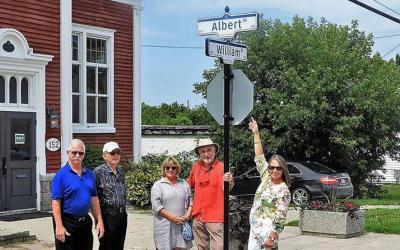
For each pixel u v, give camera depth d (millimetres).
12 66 15211
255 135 8047
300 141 25672
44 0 16266
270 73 26406
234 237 9602
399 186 38156
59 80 16656
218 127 26703
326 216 13016
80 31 17781
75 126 17750
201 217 8586
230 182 8258
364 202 21656
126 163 18203
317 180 19656
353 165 26219
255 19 7980
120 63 19078
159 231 8352
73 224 7656
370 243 12242
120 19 19031
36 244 11539
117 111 18984
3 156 15047
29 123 15734
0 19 15188
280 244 12039
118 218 8266
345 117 24781
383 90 25641
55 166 16422
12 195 15258
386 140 26344
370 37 28234
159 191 8328
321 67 25016
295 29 26797
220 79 8305
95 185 8000
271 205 7359
